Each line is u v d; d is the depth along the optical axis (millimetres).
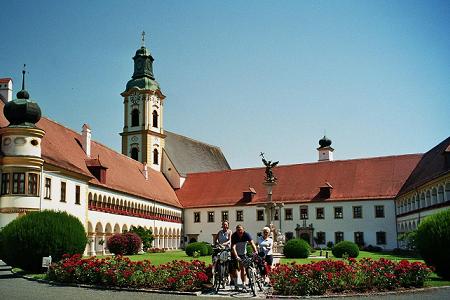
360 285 20172
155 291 20203
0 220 40781
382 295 19031
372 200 78375
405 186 74688
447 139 67625
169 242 82750
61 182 48250
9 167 41531
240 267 20016
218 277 20109
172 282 20297
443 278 25203
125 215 64750
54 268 24703
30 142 42469
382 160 84625
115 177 65375
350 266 20844
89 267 22906
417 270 21125
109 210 59969
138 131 93562
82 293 19891
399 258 49438
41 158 43250
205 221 88875
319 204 81375
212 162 113500
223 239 20891
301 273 19531
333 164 87375
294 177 87625
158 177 89562
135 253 55250
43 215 29406
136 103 95062
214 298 18406
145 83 95062
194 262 22484
